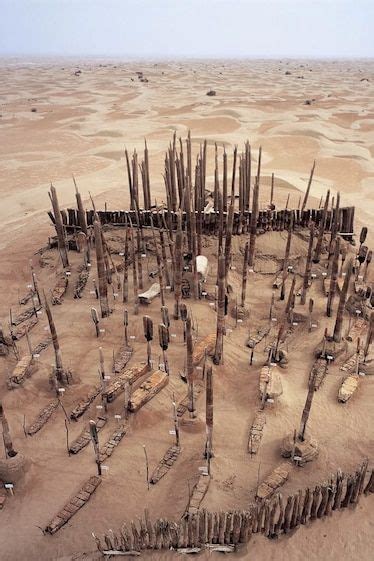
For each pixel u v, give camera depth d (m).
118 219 37.53
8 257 37.97
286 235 36.47
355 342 27.11
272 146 74.94
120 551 16.69
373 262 35.09
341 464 20.27
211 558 16.78
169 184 35.00
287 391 23.91
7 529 17.80
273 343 26.84
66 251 34.16
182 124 92.88
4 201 52.62
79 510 18.28
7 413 22.62
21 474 19.31
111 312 29.39
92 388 23.69
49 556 16.88
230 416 22.67
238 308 29.69
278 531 17.30
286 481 19.33
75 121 98.19
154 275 32.88
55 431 21.64
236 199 43.78
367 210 49.19
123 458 20.36
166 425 21.91
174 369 24.84
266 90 150.75
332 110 107.12
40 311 30.11
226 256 28.30
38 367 25.00
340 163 66.06
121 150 71.94
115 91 151.25
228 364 25.70
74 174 62.41
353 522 17.91
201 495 18.39
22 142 81.31
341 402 23.31
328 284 31.64
